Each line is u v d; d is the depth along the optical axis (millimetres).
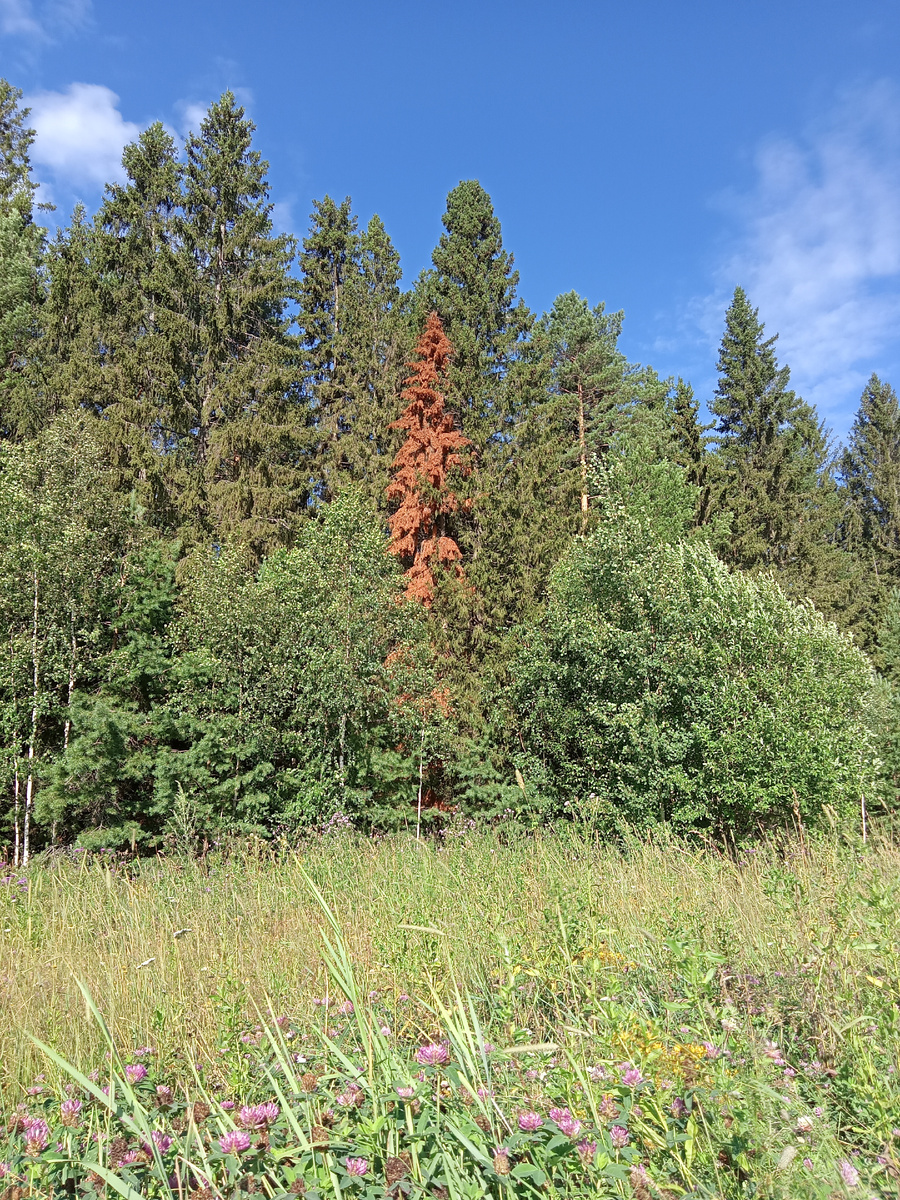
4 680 14750
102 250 25234
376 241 31406
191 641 16000
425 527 22641
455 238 29703
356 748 16188
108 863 10500
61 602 15461
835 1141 2316
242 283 27203
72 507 16078
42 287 26781
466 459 23078
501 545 19562
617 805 14555
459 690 17609
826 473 40281
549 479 21578
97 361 23719
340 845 10836
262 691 15586
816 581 30312
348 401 28094
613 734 14867
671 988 3490
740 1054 2701
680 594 14797
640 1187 2018
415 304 31328
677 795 13898
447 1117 2170
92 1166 1903
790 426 38062
